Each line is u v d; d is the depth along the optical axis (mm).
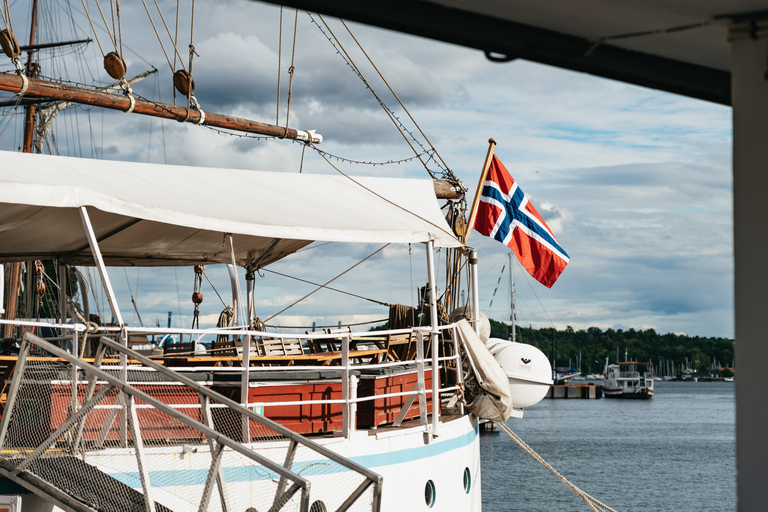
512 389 15688
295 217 12250
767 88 2869
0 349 13086
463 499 12984
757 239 2902
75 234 12758
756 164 2900
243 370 9883
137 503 7914
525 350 15938
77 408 8680
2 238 12383
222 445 7551
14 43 18203
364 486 7965
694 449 77438
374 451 10719
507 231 18719
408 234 12312
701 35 3014
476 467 14094
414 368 13055
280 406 10664
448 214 17797
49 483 7984
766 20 2830
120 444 9109
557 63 3066
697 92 3348
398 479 11016
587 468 64438
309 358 11898
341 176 17047
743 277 2938
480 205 18844
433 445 11859
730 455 72812
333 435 10836
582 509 47094
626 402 162500
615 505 49312
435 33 2801
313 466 10086
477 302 15953
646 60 3197
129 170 13609
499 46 2922
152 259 16781
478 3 2750
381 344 14523
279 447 9938
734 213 2955
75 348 9266
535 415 124812
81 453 8625
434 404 11859
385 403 11883
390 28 2779
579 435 91125
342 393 10688
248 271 18578
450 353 15078
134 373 9945
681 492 53750
